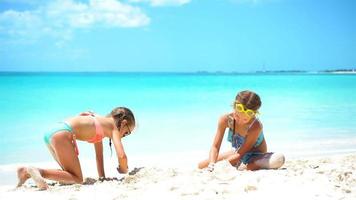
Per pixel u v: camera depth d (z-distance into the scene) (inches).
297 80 2541.8
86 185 207.6
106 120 229.8
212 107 732.0
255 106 229.1
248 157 238.7
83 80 2504.9
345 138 415.8
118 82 2178.9
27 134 435.5
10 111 659.4
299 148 362.3
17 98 913.5
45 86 1583.4
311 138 415.2
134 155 334.0
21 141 394.3
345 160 270.2
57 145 216.5
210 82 2225.6
